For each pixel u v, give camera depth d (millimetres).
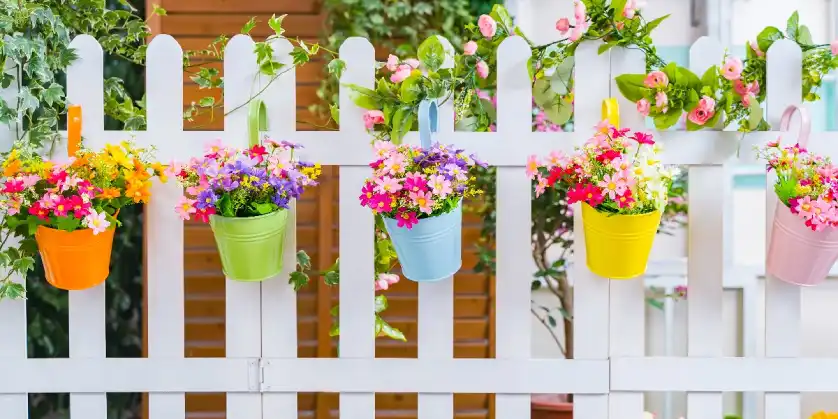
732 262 2959
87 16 2139
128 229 2920
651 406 3047
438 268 1714
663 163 1837
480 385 1868
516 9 2898
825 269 1729
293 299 1881
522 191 1850
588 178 1671
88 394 1888
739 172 2957
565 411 2537
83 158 1689
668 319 2957
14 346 1880
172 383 1877
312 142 1850
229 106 1853
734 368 1860
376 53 2756
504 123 1840
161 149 1854
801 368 1857
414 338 2773
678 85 1771
